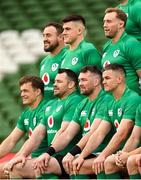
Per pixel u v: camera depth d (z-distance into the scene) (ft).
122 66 77.41
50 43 86.17
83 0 153.69
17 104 128.47
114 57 80.89
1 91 132.36
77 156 78.23
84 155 76.95
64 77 82.53
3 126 122.42
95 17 149.07
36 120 86.33
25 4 154.51
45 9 153.07
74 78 82.64
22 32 147.64
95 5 152.05
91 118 79.77
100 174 75.20
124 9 83.82
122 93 77.46
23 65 138.82
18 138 88.89
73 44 84.58
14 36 146.30
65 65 84.84
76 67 83.71
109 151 75.36
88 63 83.35
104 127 78.02
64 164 78.18
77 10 151.53
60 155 80.84
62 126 81.87
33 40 144.77
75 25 83.92
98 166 74.95
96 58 83.51
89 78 79.41
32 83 86.02
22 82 86.38
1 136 119.85
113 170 74.18
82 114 80.53
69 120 81.97
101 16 149.18
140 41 82.79
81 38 84.43
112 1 152.15
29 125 87.30
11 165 81.76
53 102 84.94
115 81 77.00
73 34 83.97
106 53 81.97
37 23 149.79
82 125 80.74
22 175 81.92
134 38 80.43
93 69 79.71
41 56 140.97
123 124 75.82
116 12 80.43
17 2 155.22
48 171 79.30
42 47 143.13
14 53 141.90
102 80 79.30
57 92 82.79
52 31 86.02
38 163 79.20
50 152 79.61
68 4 153.58
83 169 76.69
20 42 144.77
